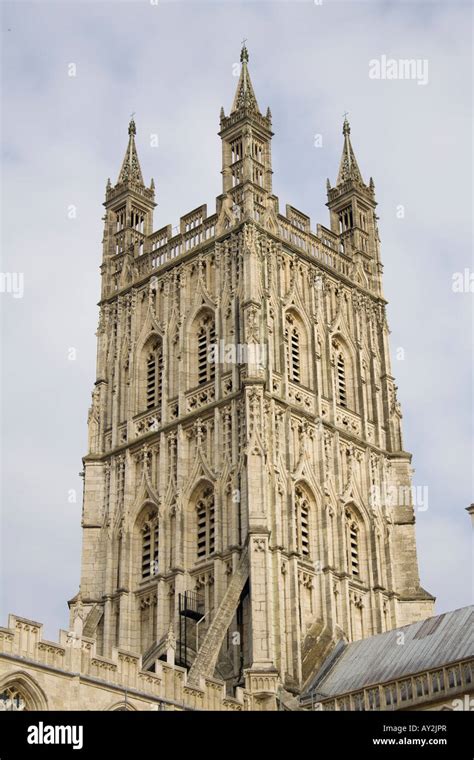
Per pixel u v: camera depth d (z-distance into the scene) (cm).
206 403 10350
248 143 11112
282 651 9238
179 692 8025
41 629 7250
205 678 8269
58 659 7294
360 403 11062
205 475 10025
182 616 9669
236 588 9175
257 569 9169
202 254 11012
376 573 10338
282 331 10519
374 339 11575
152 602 10019
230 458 9894
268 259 10762
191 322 10825
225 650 9231
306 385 10631
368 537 10469
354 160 12450
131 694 7631
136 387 11050
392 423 11219
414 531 10700
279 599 9388
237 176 11162
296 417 10306
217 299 10638
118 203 12069
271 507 9675
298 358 10738
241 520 9594
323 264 11338
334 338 11212
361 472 10750
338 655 9512
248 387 9844
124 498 10525
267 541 9300
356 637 10019
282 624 9331
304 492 10150
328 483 10300
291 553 9656
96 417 11169
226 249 10806
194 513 10088
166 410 10619
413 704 7831
